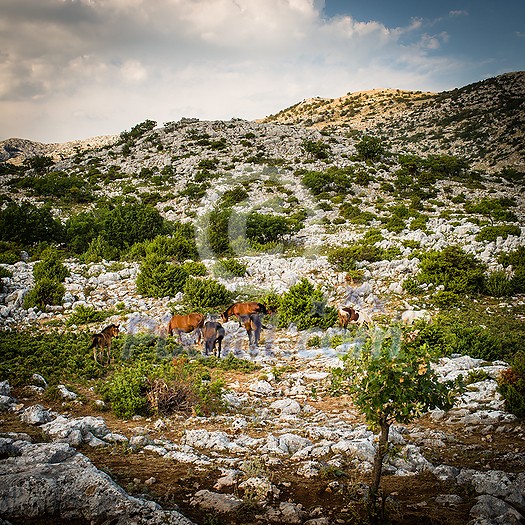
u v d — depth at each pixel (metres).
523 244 22.98
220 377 10.59
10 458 5.11
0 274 18.95
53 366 10.36
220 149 78.12
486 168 100.19
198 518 4.51
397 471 5.82
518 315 16.67
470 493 5.22
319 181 53.66
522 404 8.04
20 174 82.81
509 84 155.75
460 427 7.86
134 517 4.22
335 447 6.55
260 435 7.44
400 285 19.23
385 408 4.88
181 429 7.47
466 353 12.41
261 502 4.87
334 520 4.60
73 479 4.65
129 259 25.00
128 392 8.22
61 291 16.72
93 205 52.94
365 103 190.25
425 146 126.12
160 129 100.62
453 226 32.50
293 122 190.12
